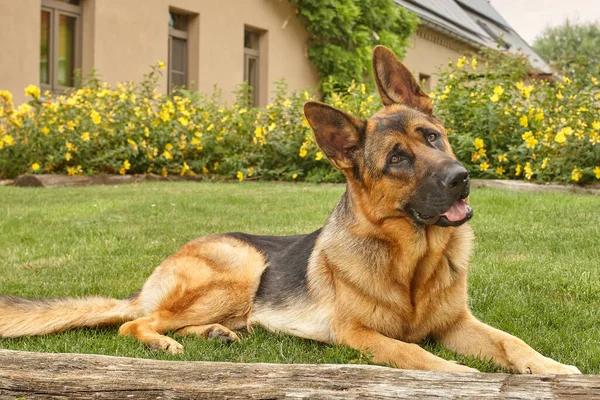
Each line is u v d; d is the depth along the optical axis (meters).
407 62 24.67
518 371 3.33
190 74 17.81
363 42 20.42
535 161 10.16
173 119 13.81
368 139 3.79
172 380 2.41
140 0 16.03
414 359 3.33
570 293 4.71
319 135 3.90
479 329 3.68
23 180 12.07
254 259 4.48
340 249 3.86
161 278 4.38
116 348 3.81
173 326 4.30
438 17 27.38
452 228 3.80
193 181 13.12
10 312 4.08
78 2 15.17
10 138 12.38
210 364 2.49
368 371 2.34
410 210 3.61
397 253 3.68
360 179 3.82
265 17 19.30
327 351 3.68
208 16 17.69
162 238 7.21
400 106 4.07
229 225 7.80
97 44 15.10
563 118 10.02
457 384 2.22
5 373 2.51
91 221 8.12
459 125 11.12
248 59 19.56
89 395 2.41
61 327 4.14
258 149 13.41
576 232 6.59
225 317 4.41
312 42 20.88
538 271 5.23
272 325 4.20
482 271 5.31
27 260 6.30
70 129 12.62
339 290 3.83
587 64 11.51
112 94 13.41
